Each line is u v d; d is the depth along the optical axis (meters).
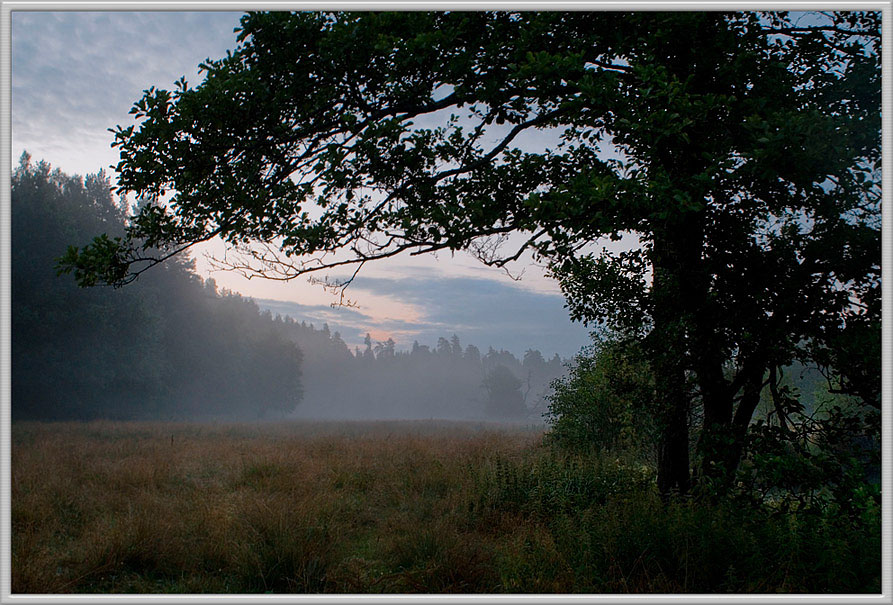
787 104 5.98
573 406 13.09
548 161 6.64
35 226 34.03
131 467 9.48
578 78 5.46
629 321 6.37
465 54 5.31
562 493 6.89
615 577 4.35
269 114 5.69
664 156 5.81
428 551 5.33
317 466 10.34
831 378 5.69
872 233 5.04
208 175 6.02
